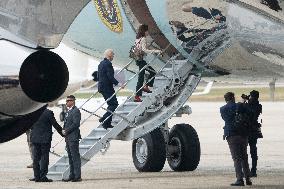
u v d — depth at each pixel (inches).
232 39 2491.4
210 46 2541.8
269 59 2518.5
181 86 2699.3
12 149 4079.7
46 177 2546.8
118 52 2834.6
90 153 2659.9
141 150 2864.2
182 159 2822.3
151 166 2812.5
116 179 2603.3
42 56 1718.8
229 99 2342.5
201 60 2608.3
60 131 2534.5
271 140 4436.5
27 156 3602.4
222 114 2349.9
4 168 3021.7
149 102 2659.9
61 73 1708.9
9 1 1727.4
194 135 2827.3
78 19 2785.4
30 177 2687.0
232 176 2674.7
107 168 3031.5
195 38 2524.6
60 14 1713.8
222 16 2433.6
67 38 2920.8
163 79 2694.4
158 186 2384.4
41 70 1713.8
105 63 2659.9
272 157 3417.8
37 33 1717.5
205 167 3021.7
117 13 2640.3
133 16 2615.7
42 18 1717.5
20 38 1728.6
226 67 2637.8
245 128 2345.0
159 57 2684.5
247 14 2396.7
